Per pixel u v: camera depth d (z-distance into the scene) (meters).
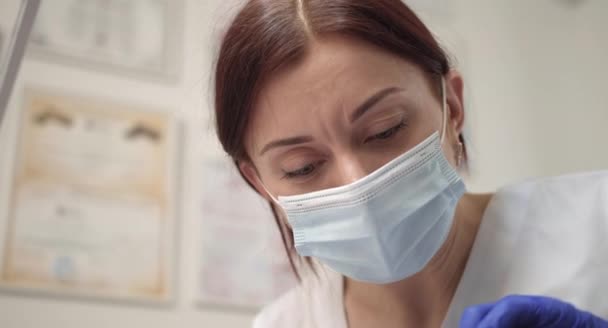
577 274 0.90
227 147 0.97
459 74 1.00
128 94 2.27
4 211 1.98
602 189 0.96
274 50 0.84
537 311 0.73
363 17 0.84
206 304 2.15
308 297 1.12
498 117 2.86
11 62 0.83
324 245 0.92
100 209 2.10
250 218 2.32
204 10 2.52
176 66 2.39
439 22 2.90
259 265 2.27
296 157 0.88
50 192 2.06
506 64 2.98
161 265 2.13
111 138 2.20
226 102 0.91
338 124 0.83
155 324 2.06
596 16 3.14
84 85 2.21
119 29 2.35
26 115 2.10
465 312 0.74
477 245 0.96
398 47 0.85
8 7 2.16
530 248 0.94
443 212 0.88
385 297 1.01
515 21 3.09
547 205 0.98
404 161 0.85
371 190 0.85
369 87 0.82
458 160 0.99
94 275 2.03
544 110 2.96
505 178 2.76
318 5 0.86
